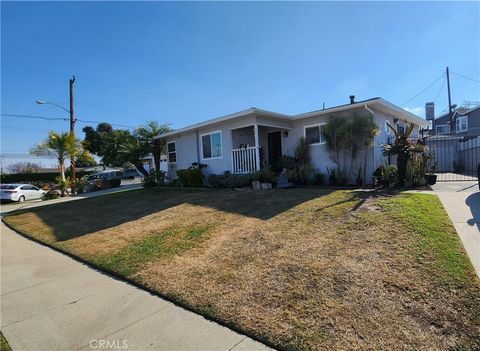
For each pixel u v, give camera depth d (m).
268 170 11.27
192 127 14.51
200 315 3.19
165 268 4.54
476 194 7.14
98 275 4.68
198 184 14.16
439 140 18.00
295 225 5.62
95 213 10.27
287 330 2.73
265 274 3.90
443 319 2.60
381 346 2.37
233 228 6.01
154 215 8.39
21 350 2.78
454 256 3.61
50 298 3.93
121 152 20.56
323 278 3.56
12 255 6.30
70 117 21.64
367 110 10.77
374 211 5.71
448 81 27.78
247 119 12.19
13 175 33.34
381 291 3.13
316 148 12.21
